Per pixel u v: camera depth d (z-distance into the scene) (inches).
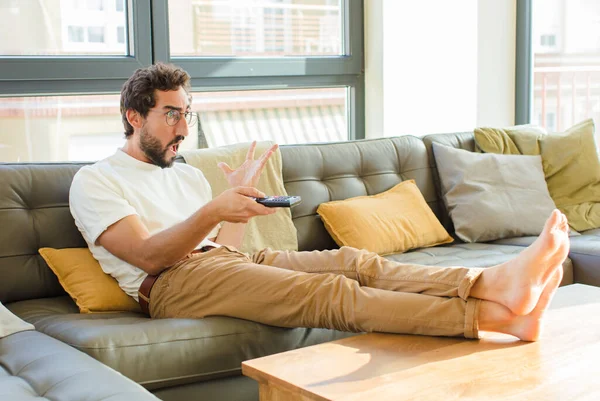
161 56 134.3
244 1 148.4
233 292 82.9
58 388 60.9
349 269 84.0
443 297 76.5
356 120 163.8
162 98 92.0
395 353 70.8
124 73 130.0
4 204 91.5
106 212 88.0
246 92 150.1
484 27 169.0
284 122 155.6
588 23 164.2
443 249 122.3
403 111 161.6
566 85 169.5
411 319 75.4
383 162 129.0
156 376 74.0
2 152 125.6
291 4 155.0
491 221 127.0
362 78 163.5
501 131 141.6
